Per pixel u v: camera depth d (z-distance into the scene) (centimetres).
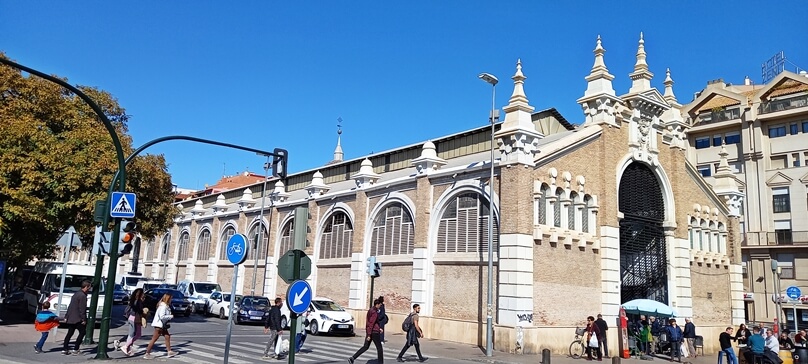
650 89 2836
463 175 2542
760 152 4816
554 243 2358
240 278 4200
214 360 1577
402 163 3741
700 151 5284
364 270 3056
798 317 4378
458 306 2467
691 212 3056
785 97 4759
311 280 3466
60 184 2120
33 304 2733
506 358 2023
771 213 4700
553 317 2305
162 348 1767
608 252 2520
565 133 2838
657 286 2795
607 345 2422
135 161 2462
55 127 2308
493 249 2350
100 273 1809
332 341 2342
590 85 2716
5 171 2003
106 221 1596
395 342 2403
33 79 2284
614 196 2598
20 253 2305
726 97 5231
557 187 2419
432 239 2659
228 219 4519
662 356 2505
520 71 2394
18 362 1387
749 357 2011
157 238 5516
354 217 3195
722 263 3222
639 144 2770
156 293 3419
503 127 2353
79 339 1597
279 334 1708
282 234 3875
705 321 3017
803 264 4419
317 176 3625
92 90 2570
